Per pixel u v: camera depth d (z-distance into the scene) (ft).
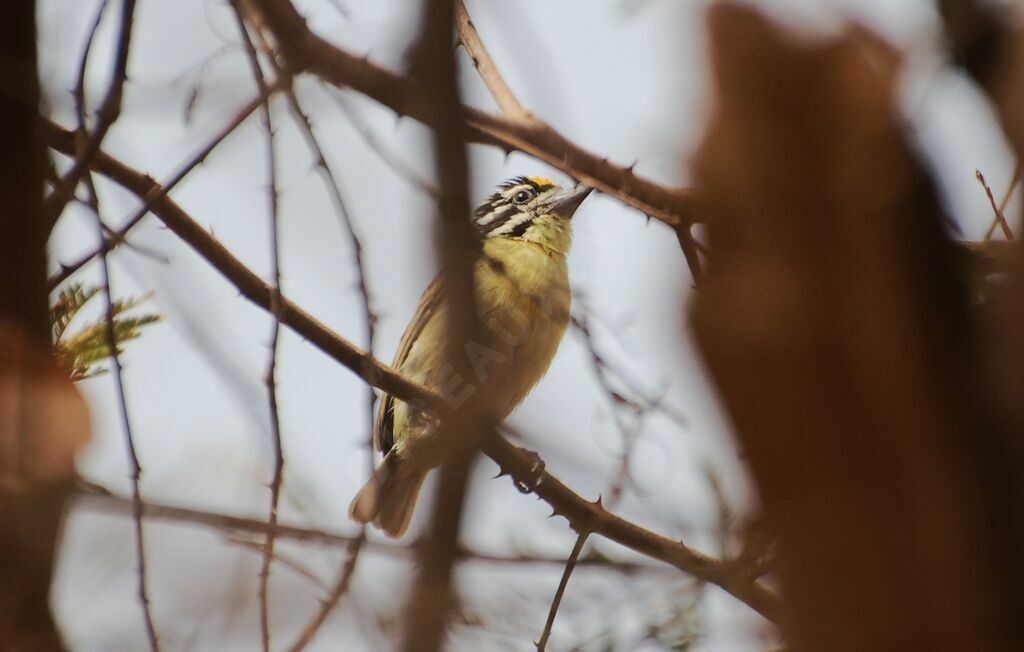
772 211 11.10
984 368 10.77
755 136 11.18
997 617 10.36
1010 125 11.33
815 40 11.30
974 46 11.36
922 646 10.52
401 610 14.53
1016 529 10.48
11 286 20.06
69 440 19.39
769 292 11.07
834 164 11.02
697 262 13.10
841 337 10.87
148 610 18.29
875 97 11.09
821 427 10.89
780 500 11.10
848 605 10.76
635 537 25.79
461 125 14.70
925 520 10.60
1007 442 10.59
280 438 20.31
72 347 22.62
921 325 10.80
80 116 21.53
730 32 11.39
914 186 11.04
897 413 10.70
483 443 17.30
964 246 11.48
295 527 18.61
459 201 14.98
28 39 20.59
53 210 20.97
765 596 16.17
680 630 17.97
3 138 20.38
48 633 18.16
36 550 18.31
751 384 11.17
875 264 10.89
